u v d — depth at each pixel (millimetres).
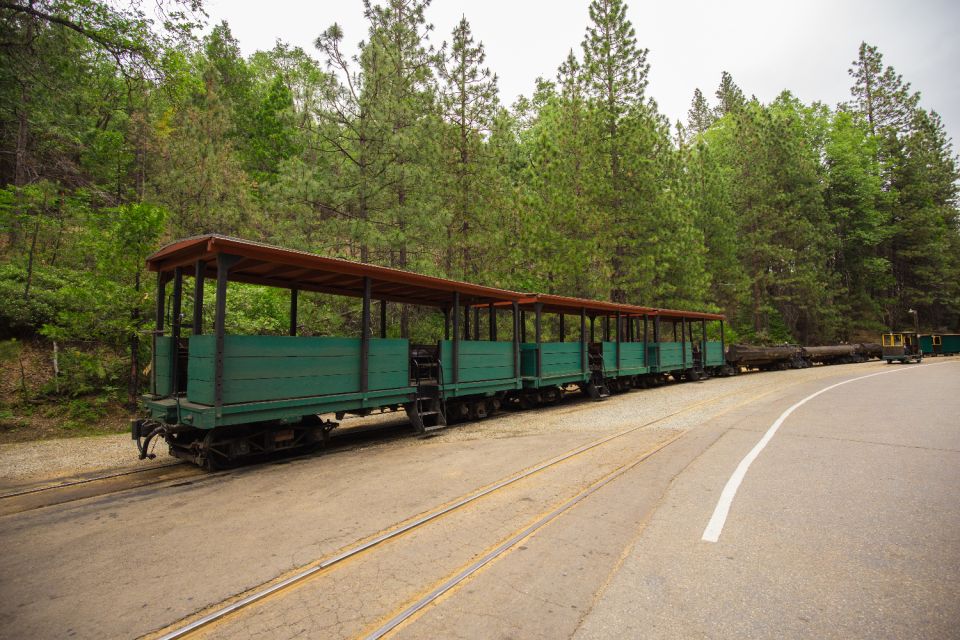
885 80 46188
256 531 4188
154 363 7703
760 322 33969
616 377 15852
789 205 33531
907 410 10047
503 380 11453
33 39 11070
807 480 5277
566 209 19125
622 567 3334
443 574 3297
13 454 7648
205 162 16047
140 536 4137
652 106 24422
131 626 2740
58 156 15883
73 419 9758
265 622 2754
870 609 2740
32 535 4207
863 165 41438
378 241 13203
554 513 4426
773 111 39312
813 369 25234
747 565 3330
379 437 8898
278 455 7398
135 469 6711
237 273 8484
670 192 24234
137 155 19156
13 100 12734
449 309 12773
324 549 3760
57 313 11812
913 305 42500
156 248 11320
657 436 7875
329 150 14164
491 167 17438
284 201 13266
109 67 15219
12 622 2811
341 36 13469
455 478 5715
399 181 13891
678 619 2670
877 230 39000
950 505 4449
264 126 27359
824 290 35000
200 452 6359
